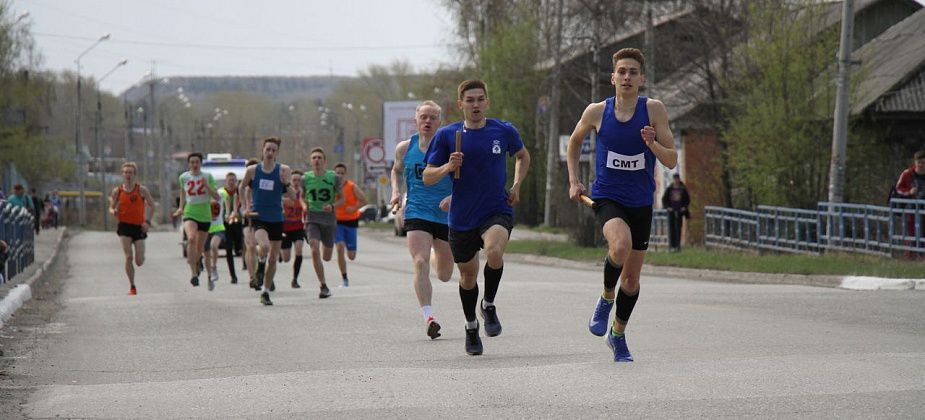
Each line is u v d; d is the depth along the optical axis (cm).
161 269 6638
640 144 2042
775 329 2673
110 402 1791
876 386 1772
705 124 7888
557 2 9788
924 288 4125
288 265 6525
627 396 1731
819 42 6519
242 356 2388
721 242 6788
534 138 12794
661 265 5784
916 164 5088
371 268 6341
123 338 2789
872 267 4638
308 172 3997
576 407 1659
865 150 6738
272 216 3741
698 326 2761
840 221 5503
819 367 1967
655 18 8025
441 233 2572
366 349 2450
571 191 2122
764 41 6594
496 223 2241
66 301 4125
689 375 1906
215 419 1642
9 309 3428
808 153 6538
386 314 3269
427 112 2542
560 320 2984
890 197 5156
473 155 2239
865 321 2869
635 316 3030
